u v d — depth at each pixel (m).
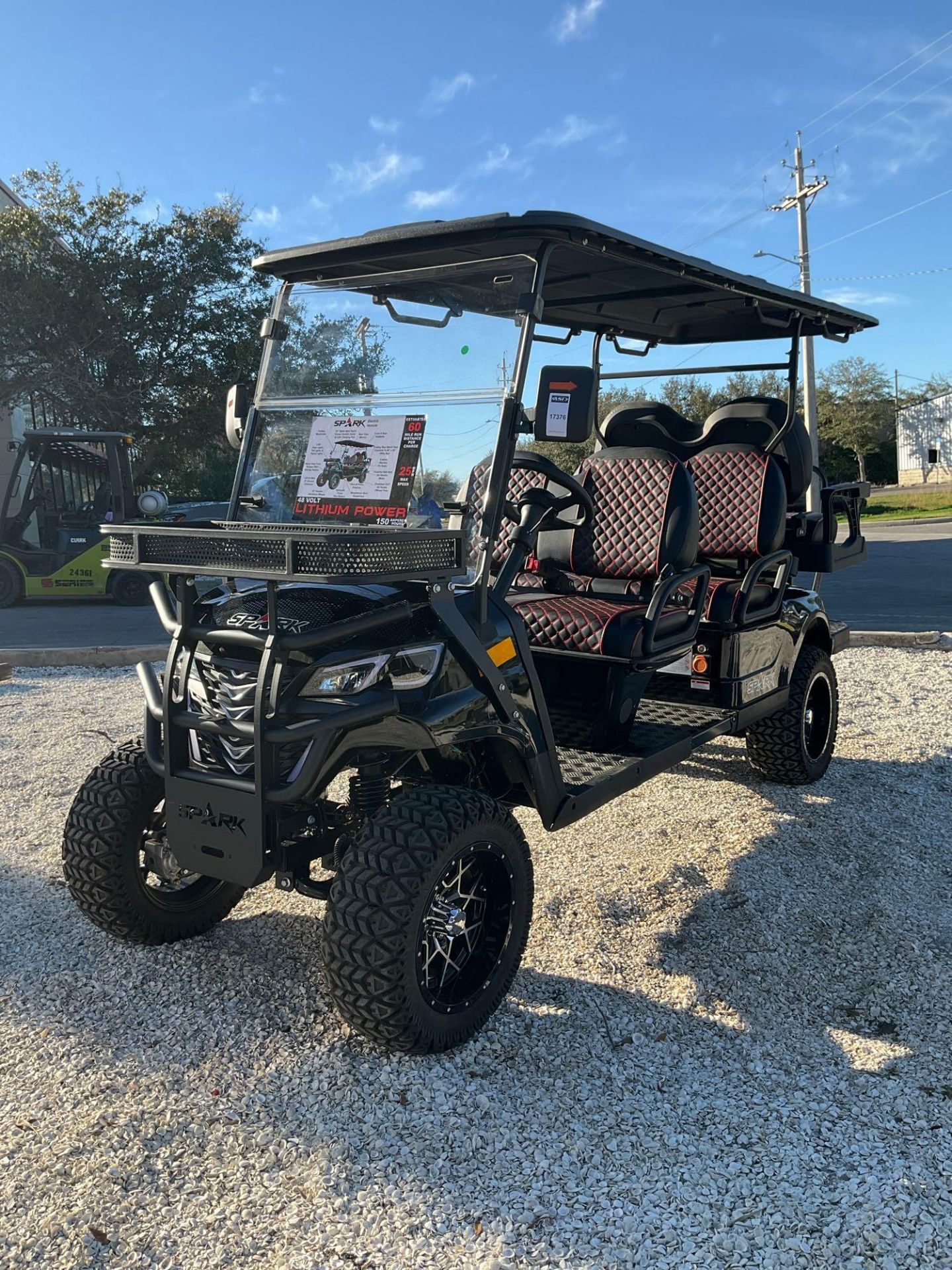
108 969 3.01
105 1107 2.36
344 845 2.68
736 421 4.80
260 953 3.12
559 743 3.58
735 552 4.49
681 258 3.33
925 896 3.58
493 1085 2.47
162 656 7.74
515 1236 1.98
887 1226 2.01
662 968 3.07
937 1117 2.36
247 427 3.26
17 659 7.61
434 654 2.64
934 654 7.83
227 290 19.97
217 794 2.57
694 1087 2.48
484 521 2.82
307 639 2.41
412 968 2.41
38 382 17.94
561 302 4.27
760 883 3.65
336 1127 2.29
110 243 19.00
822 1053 2.64
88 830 2.92
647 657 3.45
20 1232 1.98
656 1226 2.01
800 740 4.55
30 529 13.82
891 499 41.72
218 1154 2.21
